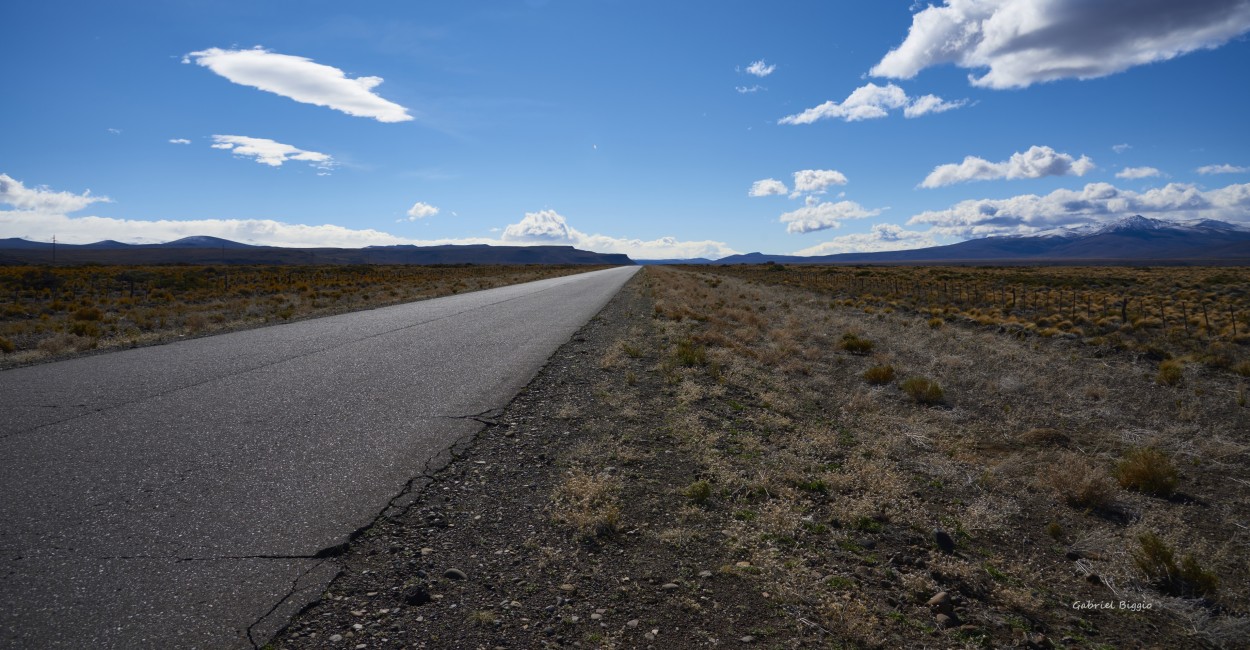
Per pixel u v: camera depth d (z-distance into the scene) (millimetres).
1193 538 5520
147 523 4453
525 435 6969
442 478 5562
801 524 4953
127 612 3385
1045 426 9156
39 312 23578
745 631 3482
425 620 3453
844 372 12617
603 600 3732
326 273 62031
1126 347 16000
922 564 4484
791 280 52438
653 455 6414
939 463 6957
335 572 3904
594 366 11258
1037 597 4227
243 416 7344
